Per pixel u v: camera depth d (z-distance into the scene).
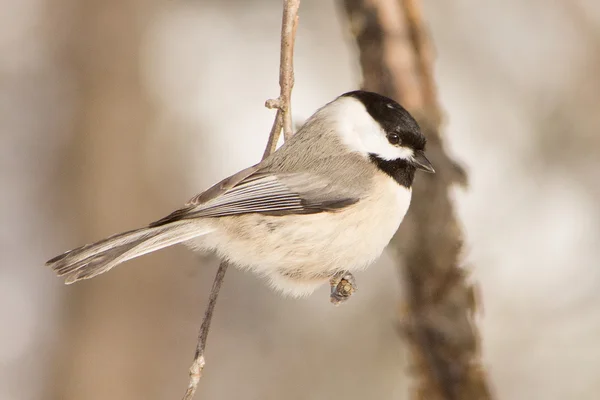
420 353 7.69
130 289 12.35
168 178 13.88
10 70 14.17
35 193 13.55
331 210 6.70
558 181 13.70
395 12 8.06
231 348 12.80
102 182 13.20
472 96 14.83
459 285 7.64
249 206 6.61
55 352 12.22
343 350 12.45
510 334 11.88
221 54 15.91
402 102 7.99
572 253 12.77
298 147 6.88
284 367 12.59
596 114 13.88
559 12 14.85
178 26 15.80
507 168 13.87
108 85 13.46
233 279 13.03
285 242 6.69
